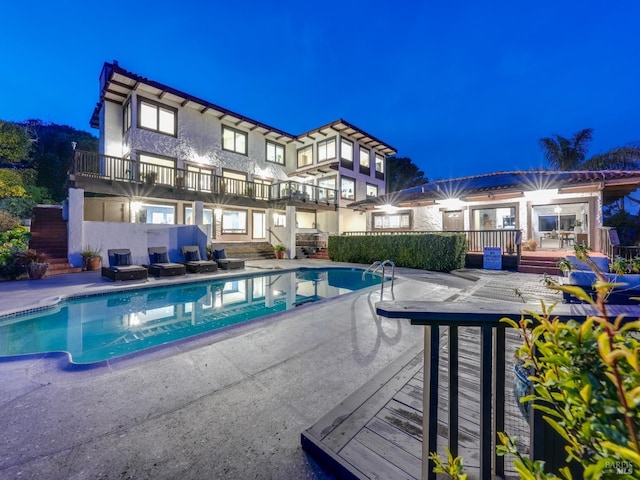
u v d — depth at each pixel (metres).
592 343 0.71
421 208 15.68
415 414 2.25
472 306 1.26
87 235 11.10
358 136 21.44
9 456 1.93
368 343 3.97
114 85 13.72
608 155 16.78
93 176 11.49
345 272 12.27
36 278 8.93
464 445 1.85
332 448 1.87
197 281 9.41
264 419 2.33
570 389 0.73
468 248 12.75
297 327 4.62
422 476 1.38
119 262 9.80
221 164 17.66
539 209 13.30
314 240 19.61
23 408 2.48
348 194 21.19
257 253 16.66
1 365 3.29
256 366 3.29
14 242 10.62
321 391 2.76
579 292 0.73
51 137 27.48
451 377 1.36
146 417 2.36
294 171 21.75
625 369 0.67
